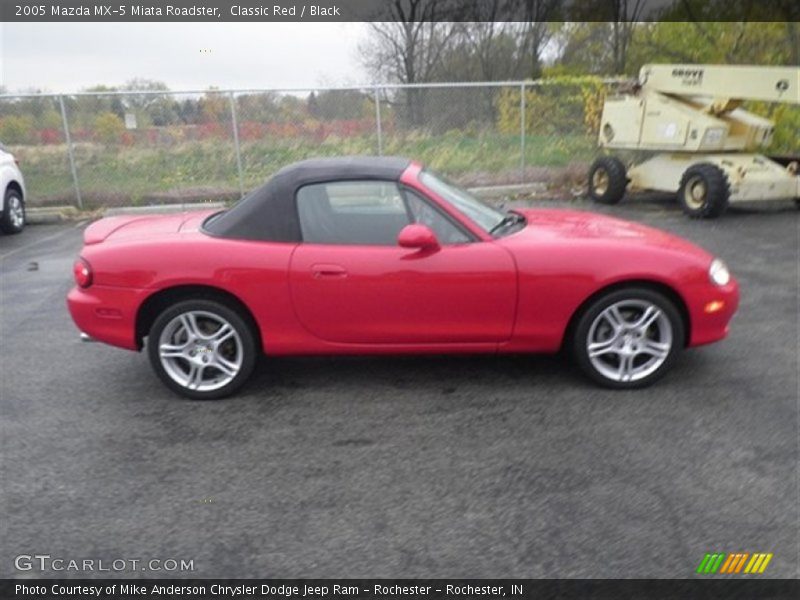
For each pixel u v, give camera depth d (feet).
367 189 13.20
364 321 13.10
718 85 33.01
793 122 41.70
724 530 9.09
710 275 13.20
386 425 12.39
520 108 45.50
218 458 11.36
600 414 12.54
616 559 8.59
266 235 13.10
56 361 16.05
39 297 21.74
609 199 37.01
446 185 14.47
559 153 44.91
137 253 13.01
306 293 12.89
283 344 13.33
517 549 8.84
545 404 13.02
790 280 21.20
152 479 10.75
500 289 12.85
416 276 12.76
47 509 9.98
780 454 10.95
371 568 8.57
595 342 13.39
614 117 36.76
